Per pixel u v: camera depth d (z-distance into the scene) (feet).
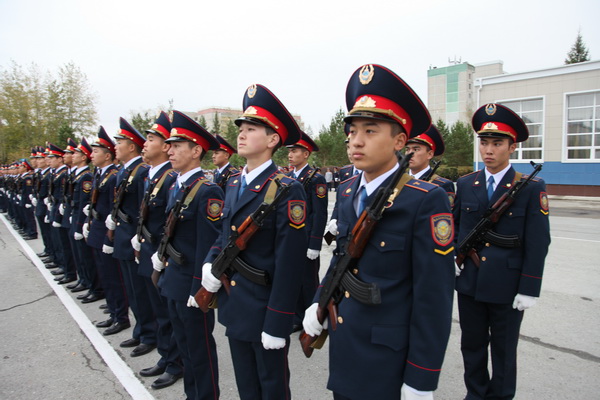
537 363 11.29
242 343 7.73
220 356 12.43
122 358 12.17
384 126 5.56
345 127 7.15
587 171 56.85
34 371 11.37
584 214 42.45
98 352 12.56
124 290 14.32
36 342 13.26
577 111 57.52
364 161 5.58
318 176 15.15
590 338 12.76
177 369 10.84
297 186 7.53
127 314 14.48
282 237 7.29
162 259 9.77
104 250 13.51
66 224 19.17
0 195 55.67
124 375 11.16
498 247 8.91
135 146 13.55
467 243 9.20
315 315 6.31
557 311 14.92
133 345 12.99
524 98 61.00
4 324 14.78
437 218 5.22
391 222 5.45
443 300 5.14
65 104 102.99
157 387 10.42
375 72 5.60
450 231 5.29
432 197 5.29
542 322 13.98
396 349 5.32
